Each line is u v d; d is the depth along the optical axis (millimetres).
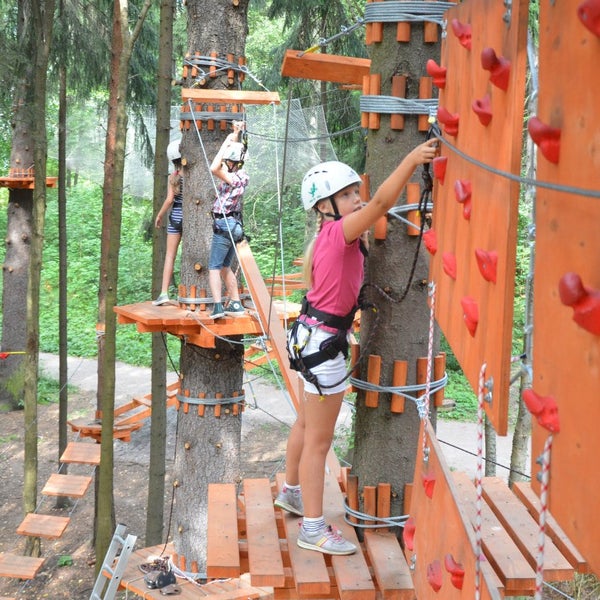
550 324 1466
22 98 11453
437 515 2262
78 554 9555
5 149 21500
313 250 2914
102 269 10703
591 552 1282
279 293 8078
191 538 7598
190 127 7105
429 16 3014
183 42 20609
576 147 1337
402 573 2746
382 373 3143
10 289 14367
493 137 1836
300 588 2705
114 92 10570
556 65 1434
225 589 6457
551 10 1468
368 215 2684
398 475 3141
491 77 1770
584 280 1300
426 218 3076
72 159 15383
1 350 14516
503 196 1730
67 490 7594
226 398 7645
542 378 1510
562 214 1398
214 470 7641
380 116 3111
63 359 11062
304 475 2957
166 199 7598
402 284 3111
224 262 6633
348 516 3207
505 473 10883
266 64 22906
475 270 1987
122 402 14547
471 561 1876
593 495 1275
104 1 12195
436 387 3154
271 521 3172
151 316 6539
